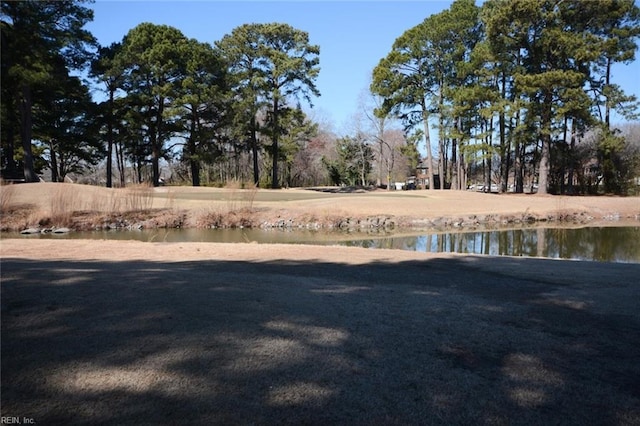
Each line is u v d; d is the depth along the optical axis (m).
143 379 2.84
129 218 18.42
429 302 4.89
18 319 3.85
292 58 38.50
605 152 31.17
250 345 3.41
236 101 37.34
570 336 3.88
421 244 14.68
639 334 3.96
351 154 54.28
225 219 18.59
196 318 3.96
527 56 33.03
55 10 27.19
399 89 37.47
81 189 22.27
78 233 16.89
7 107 28.53
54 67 27.66
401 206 21.33
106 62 33.75
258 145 41.03
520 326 4.14
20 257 8.07
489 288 5.78
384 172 58.28
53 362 3.05
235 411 2.50
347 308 4.52
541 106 30.08
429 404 2.64
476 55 32.44
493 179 60.81
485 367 3.19
